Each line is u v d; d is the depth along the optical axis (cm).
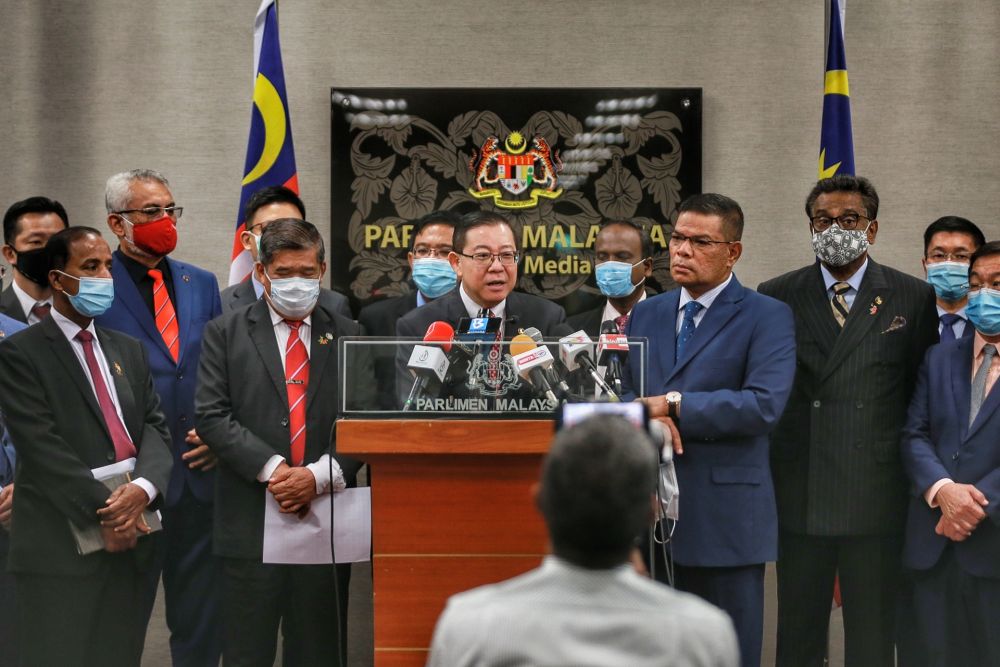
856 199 556
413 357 414
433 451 406
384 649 414
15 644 570
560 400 415
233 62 770
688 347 517
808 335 560
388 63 766
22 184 770
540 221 759
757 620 503
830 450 546
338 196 760
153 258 614
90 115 770
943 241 654
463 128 761
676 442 486
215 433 523
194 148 770
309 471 521
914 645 581
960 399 543
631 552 218
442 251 658
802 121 766
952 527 520
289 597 543
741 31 766
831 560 558
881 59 770
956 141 770
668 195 760
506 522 414
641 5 764
